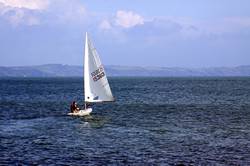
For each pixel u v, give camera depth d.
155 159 44.19
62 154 46.38
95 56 79.38
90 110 85.56
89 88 79.81
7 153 46.50
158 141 54.97
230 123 74.56
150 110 100.50
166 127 69.00
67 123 74.25
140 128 67.69
